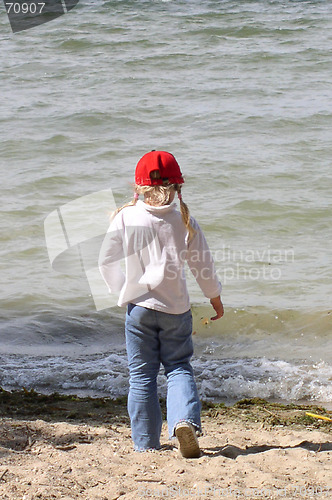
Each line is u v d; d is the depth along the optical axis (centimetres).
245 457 488
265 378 820
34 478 433
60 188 1662
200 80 2759
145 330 487
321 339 939
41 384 818
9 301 1077
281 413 687
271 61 3016
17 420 615
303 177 1700
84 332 980
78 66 3022
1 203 1555
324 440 559
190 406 474
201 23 3653
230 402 768
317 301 1051
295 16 3762
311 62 2986
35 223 1430
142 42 3366
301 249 1288
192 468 453
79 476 440
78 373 841
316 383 804
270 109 2341
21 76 2888
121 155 1939
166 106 2416
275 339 948
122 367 860
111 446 519
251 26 3562
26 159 1916
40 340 954
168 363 495
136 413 498
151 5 4081
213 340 952
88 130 2184
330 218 1437
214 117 2270
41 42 3422
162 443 538
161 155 482
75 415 661
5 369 852
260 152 1908
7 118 2305
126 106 2414
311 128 2131
